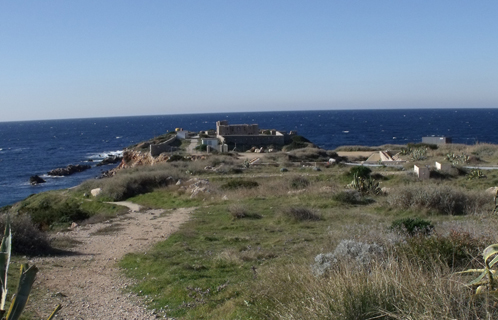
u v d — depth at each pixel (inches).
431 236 341.7
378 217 764.0
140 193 1368.1
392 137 5280.5
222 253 527.5
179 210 1038.4
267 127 7800.2
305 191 1106.1
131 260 533.6
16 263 505.7
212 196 1162.6
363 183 1076.5
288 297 267.6
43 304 355.3
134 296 385.7
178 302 355.9
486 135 5167.3
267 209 936.9
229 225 773.3
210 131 3329.2
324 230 676.7
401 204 845.8
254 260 489.7
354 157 2062.0
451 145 2111.2
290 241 589.9
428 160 1636.3
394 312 203.8
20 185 2573.8
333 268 297.0
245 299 311.4
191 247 601.6
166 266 481.4
